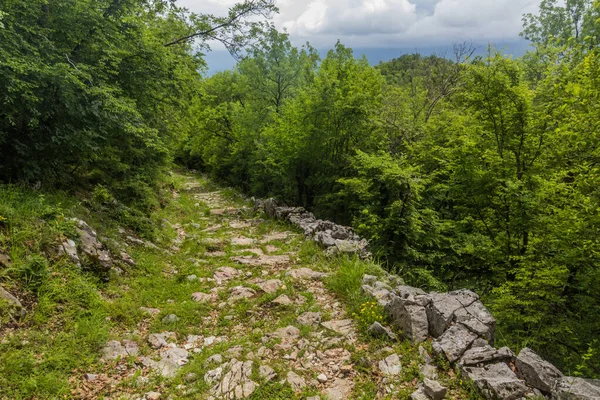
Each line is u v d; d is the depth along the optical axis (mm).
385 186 9820
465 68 13430
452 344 4551
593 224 8766
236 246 10344
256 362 4566
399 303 5375
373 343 4988
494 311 9867
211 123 28141
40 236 5695
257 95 28094
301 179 17875
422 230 9992
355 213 15078
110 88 7664
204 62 13414
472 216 13664
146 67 10148
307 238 10734
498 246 11703
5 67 5883
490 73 11945
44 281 5137
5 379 3662
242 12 13234
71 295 5297
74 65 7129
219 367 4496
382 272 7613
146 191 12266
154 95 11078
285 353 4883
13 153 7109
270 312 6207
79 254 6168
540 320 9445
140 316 5715
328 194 15969
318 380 4309
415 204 10672
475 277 13125
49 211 6312
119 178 11570
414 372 4363
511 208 11719
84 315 5117
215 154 28625
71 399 3732
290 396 3998
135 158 12820
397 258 9547
